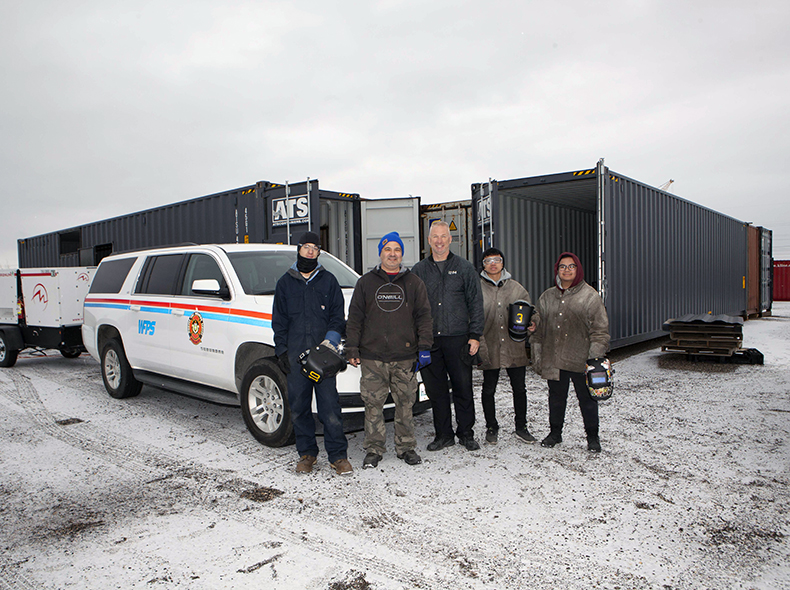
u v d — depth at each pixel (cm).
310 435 413
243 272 513
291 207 903
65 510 347
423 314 407
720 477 387
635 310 967
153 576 268
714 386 705
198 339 525
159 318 579
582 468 408
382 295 401
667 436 486
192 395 530
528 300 460
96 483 392
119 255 694
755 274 1923
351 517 331
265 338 454
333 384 405
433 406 453
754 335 1334
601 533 305
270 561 280
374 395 409
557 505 343
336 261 602
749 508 336
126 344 634
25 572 274
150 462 436
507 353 460
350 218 1078
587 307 427
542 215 1162
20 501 362
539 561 276
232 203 1021
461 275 434
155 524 326
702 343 898
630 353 1031
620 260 906
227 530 317
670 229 1136
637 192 973
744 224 1766
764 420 536
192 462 434
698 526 313
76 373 879
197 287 489
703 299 1359
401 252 400
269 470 415
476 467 414
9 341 936
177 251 593
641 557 279
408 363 410
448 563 276
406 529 314
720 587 253
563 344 441
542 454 441
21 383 788
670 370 832
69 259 1642
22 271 952
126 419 570
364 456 449
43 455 455
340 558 282
